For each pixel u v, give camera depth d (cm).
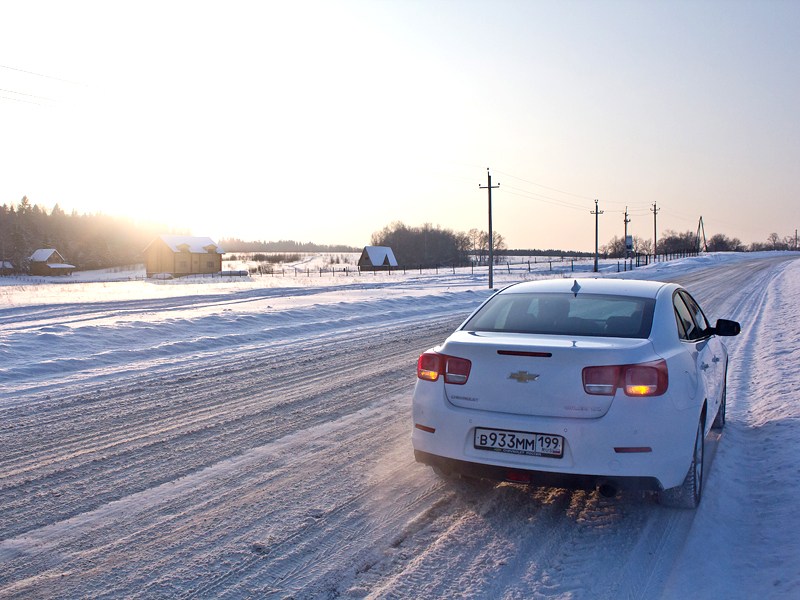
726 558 358
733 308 1898
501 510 426
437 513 420
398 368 955
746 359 1021
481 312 491
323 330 1448
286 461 523
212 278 6894
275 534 385
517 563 350
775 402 706
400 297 2350
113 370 927
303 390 798
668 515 418
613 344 389
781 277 3575
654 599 311
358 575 336
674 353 412
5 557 353
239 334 1302
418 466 514
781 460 512
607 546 371
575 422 370
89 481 473
